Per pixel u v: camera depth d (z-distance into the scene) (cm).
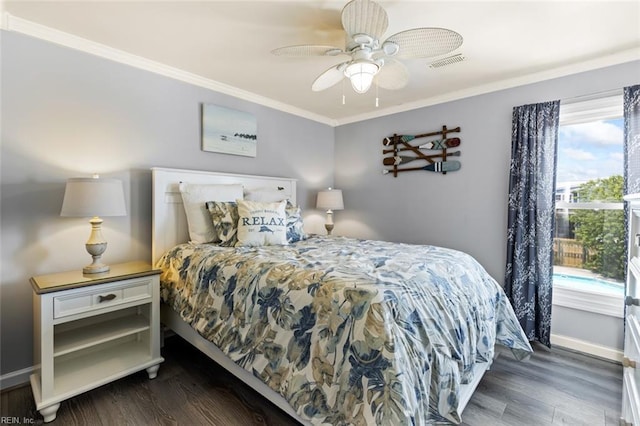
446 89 294
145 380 194
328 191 366
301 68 254
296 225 270
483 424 157
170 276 222
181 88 266
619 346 224
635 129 208
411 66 243
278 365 140
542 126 247
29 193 195
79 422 157
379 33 164
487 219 285
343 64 191
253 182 312
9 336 188
